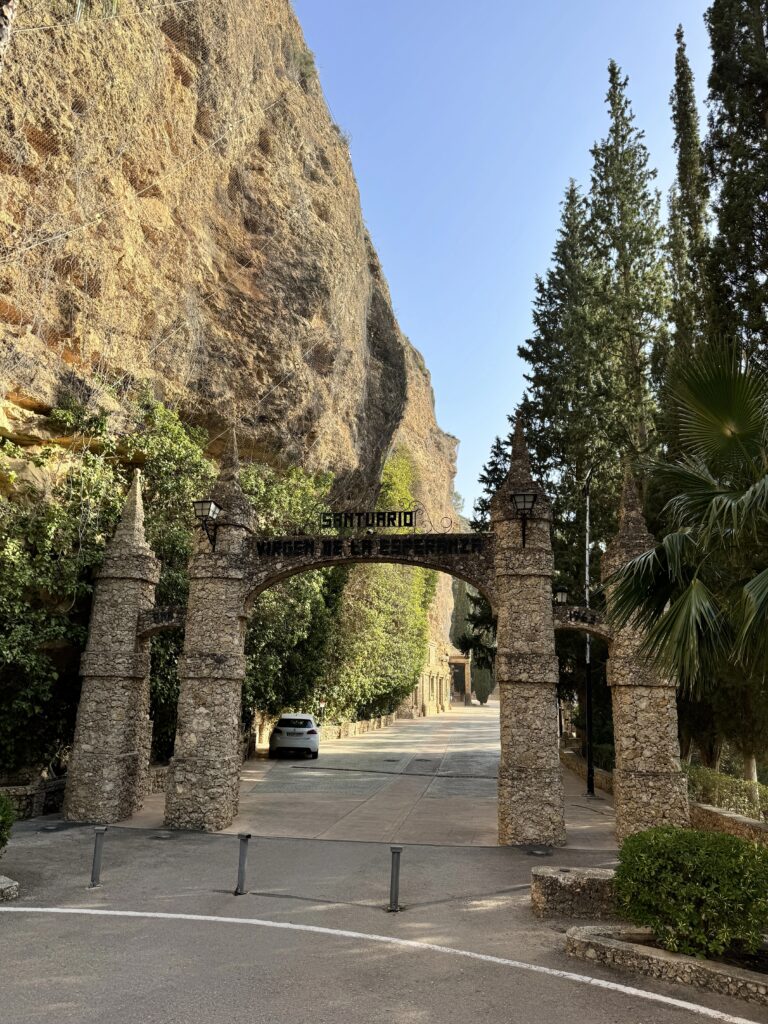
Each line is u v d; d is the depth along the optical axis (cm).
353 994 629
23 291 1608
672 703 1384
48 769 1759
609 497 2688
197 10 2247
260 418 2564
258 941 777
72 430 1728
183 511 2033
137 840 1327
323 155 3219
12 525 1555
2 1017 572
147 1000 611
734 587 884
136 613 1595
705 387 873
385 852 1267
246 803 1811
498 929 830
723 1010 614
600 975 691
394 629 5144
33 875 1062
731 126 1855
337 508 3519
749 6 1842
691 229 2369
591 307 2894
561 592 1711
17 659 1486
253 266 2589
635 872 747
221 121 2422
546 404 2991
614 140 2847
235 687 1548
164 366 2116
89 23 1739
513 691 1417
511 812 1357
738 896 697
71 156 1708
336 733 4144
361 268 3609
